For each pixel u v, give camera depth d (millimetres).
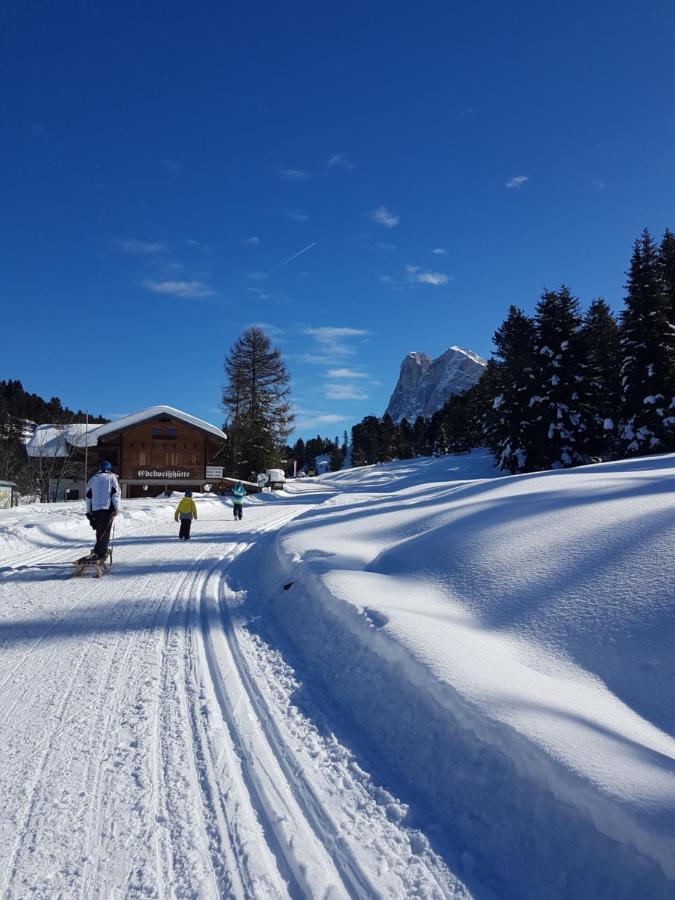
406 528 8992
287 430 54500
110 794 3389
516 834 2795
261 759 3762
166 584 9023
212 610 7449
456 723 3531
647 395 32000
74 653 5820
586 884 2438
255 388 54281
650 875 2295
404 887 2623
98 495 9812
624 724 3268
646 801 2477
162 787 3457
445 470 47531
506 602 5230
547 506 7438
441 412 101062
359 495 27250
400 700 4094
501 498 8961
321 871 2732
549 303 35500
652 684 3666
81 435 44094
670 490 6863
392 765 3605
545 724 3135
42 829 3072
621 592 4629
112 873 2754
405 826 3051
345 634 5406
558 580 5230
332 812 3197
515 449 35219
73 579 9414
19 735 4105
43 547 12922
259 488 44250
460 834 2928
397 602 5652
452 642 4410
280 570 8844
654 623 4129
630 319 33094
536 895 2494
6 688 4941
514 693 3537
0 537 12508
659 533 5324
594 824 2564
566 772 2744
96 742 4000
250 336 54906
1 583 9125
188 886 2666
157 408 43688
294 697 4699
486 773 3164
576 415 33344
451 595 5766
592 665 4023
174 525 18047
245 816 3170
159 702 4637
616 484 8219
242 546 13195
